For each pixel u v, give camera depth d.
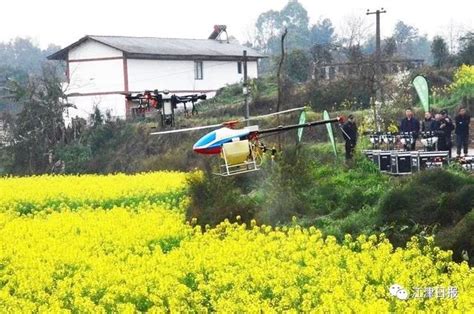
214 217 31.89
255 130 25.88
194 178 33.84
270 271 22.31
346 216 30.11
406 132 35.91
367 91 59.41
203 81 79.69
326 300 18.66
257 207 32.12
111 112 74.62
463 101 53.47
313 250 24.73
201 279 22.70
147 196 40.94
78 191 42.66
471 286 19.95
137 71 75.50
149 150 64.31
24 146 69.31
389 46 72.50
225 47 84.38
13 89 75.19
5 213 38.12
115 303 21.33
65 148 68.12
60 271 24.91
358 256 23.06
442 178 28.22
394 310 18.78
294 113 59.22
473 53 67.75
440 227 26.48
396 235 26.83
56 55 78.31
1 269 26.61
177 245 29.33
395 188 29.00
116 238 29.95
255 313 18.81
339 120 25.00
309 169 33.66
